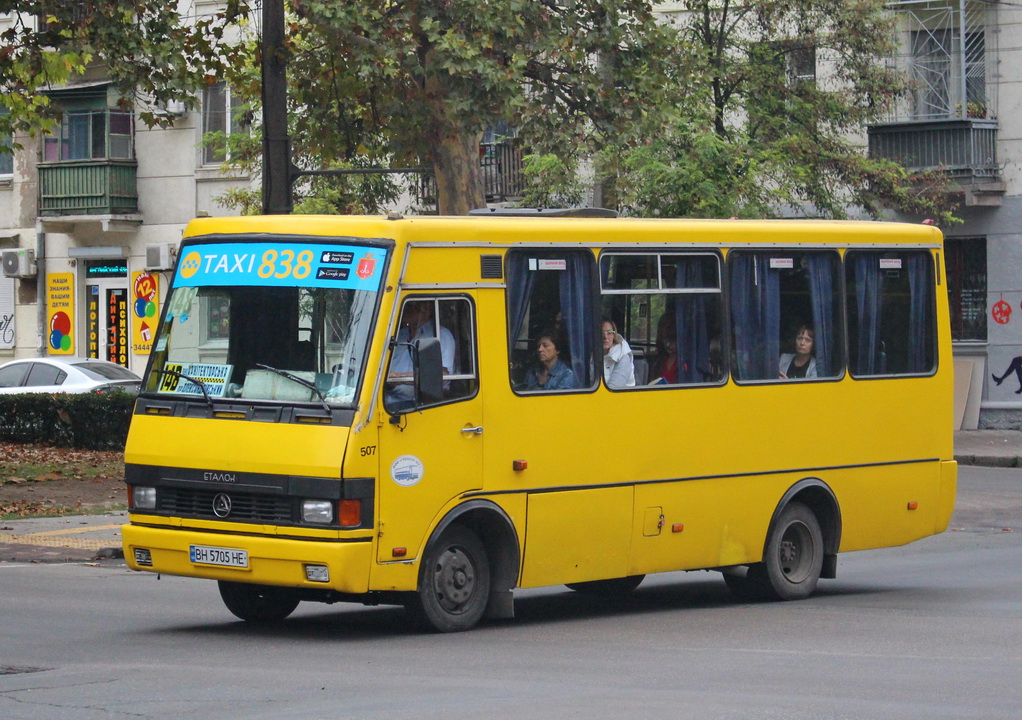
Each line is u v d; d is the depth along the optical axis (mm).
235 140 49312
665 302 20266
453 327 17922
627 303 19812
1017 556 27609
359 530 16688
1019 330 51344
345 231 17594
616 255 19688
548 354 18859
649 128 35500
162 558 17609
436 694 13719
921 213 51156
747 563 21281
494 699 13445
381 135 38719
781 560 21797
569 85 34781
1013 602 21594
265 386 17391
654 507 19922
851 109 47500
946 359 23812
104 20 34281
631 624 19266
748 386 21094
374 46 32969
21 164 63875
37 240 63156
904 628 18844
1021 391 51375
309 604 21422
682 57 38656
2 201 64250
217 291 18031
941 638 17906
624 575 19703
